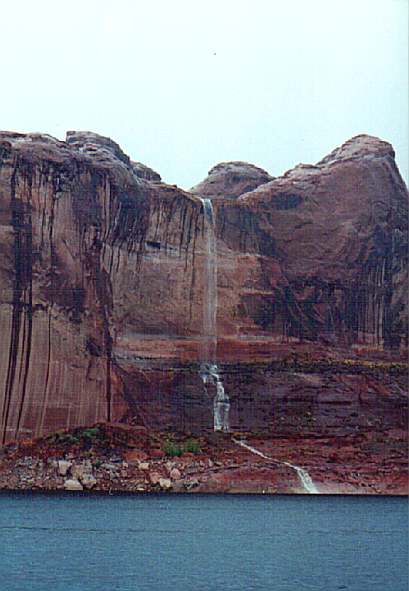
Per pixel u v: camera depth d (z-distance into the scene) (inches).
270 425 2596.0
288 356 2632.9
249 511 2220.7
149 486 2496.3
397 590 1454.2
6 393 2509.8
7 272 2513.5
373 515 2194.9
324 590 1441.9
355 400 2623.0
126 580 1497.3
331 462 2568.9
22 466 2492.6
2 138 2539.4
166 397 2576.3
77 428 2524.6
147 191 2610.7
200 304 2623.0
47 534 1884.8
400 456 2583.7
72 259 2541.8
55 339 2524.6
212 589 1438.2
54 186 2536.9
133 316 2583.7
